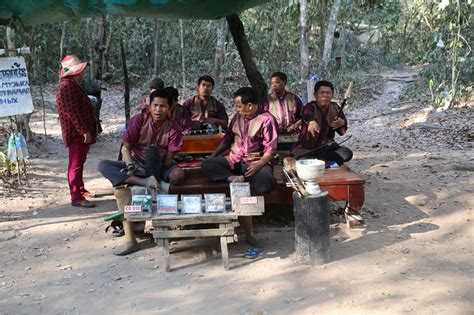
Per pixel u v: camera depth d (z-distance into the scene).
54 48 16.44
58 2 4.09
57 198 5.94
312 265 3.91
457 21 11.17
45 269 4.04
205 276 3.81
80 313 3.34
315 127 4.96
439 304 3.28
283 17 14.59
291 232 4.66
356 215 4.61
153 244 4.49
